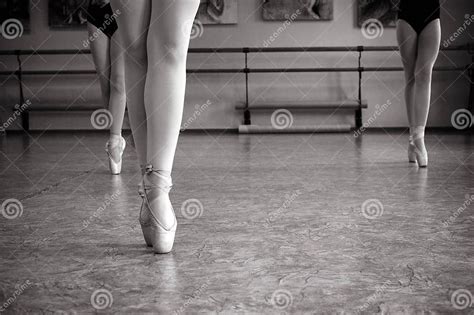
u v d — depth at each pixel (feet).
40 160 11.50
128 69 4.28
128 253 3.88
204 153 12.98
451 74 23.53
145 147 4.34
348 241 4.16
